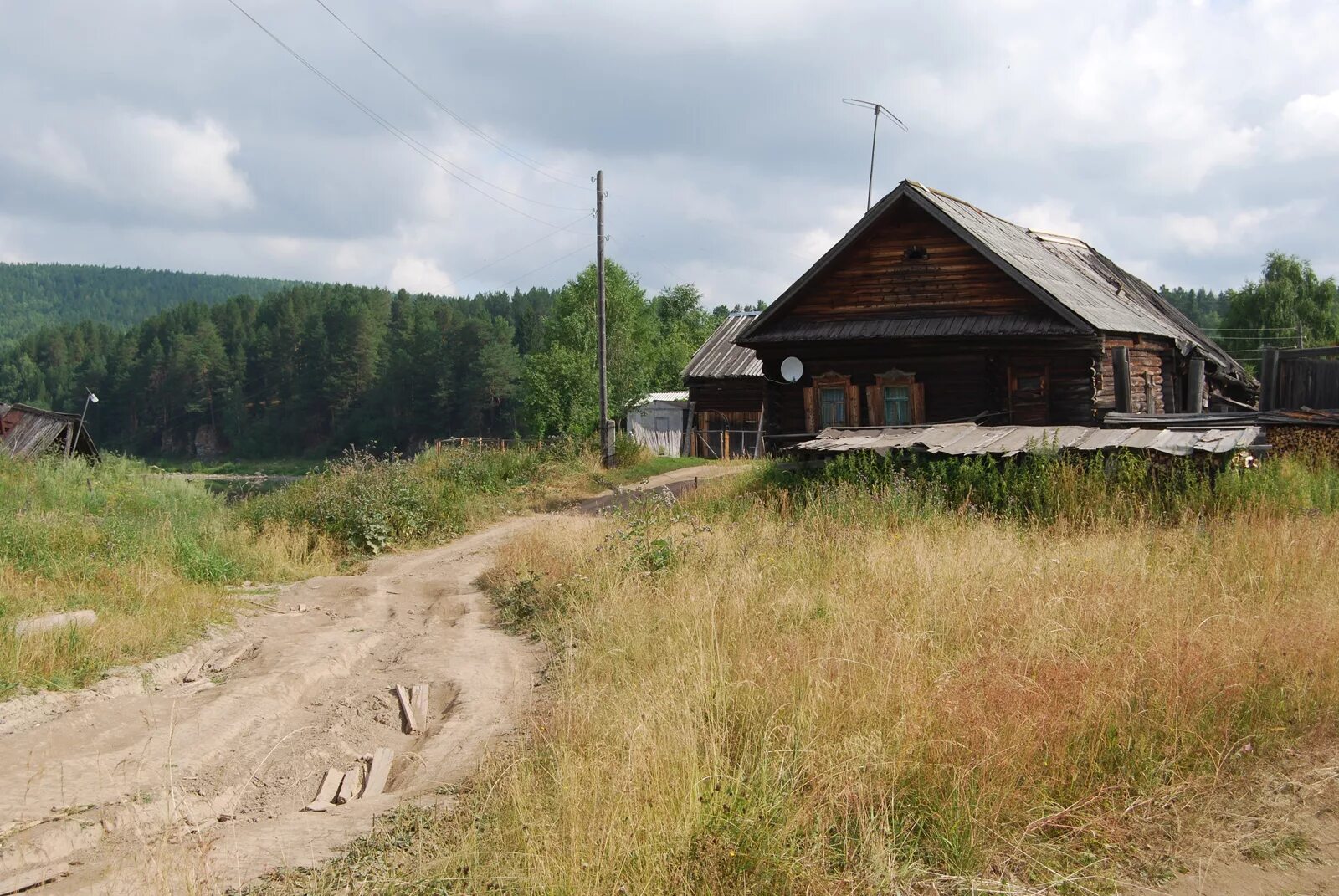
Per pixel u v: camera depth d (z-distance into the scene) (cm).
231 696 866
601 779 531
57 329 15362
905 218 2212
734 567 1098
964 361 2172
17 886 487
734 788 517
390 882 473
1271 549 964
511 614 1252
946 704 593
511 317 16075
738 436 4112
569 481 2805
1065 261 2783
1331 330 6238
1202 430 1565
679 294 9088
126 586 1208
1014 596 842
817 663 675
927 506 1398
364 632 1192
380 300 12962
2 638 915
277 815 620
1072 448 1473
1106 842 506
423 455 2850
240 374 11819
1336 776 580
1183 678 640
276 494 2284
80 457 2481
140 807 598
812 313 2309
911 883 471
